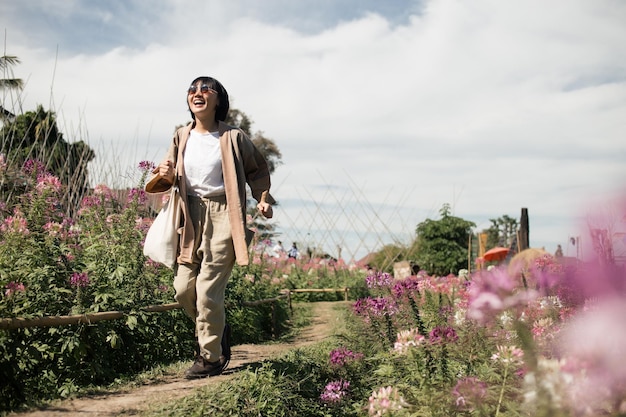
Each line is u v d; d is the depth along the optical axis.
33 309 3.63
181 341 4.77
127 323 3.92
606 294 0.71
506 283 1.51
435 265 21.58
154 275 4.89
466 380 2.62
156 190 3.82
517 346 2.72
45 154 7.94
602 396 1.45
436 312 4.45
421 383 3.06
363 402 3.47
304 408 3.28
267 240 8.91
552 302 2.70
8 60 8.93
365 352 4.39
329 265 15.69
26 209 4.46
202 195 3.67
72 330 3.71
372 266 17.34
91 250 4.68
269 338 7.09
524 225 13.77
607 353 0.98
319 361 4.17
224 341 3.86
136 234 5.00
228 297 6.29
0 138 8.20
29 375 3.40
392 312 4.41
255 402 3.08
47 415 2.84
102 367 3.79
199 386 3.49
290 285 12.72
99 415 2.86
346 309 8.01
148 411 2.92
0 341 3.13
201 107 3.76
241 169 3.74
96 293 3.95
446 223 21.73
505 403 2.53
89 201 5.36
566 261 0.82
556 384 1.57
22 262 3.88
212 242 3.64
